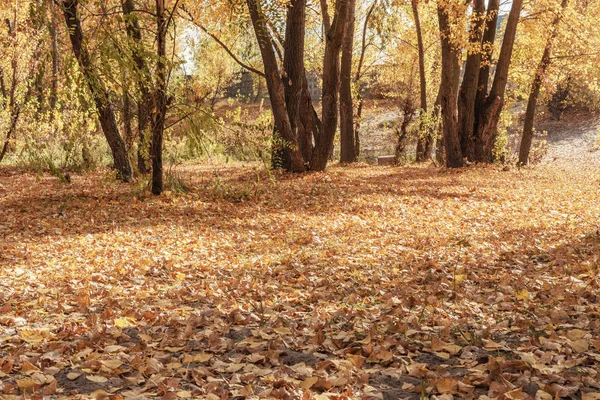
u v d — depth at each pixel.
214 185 14.90
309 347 3.78
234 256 7.48
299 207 12.20
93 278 6.02
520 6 21.67
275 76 17.42
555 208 12.19
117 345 3.76
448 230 9.47
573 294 5.05
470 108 22.64
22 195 13.02
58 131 19.17
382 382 3.23
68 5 12.16
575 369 3.37
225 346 3.79
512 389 3.04
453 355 3.70
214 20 16.33
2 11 18.59
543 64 23.75
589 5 24.53
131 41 10.75
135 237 8.70
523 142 24.73
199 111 11.80
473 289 5.60
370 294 5.54
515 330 4.14
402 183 16.83
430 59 32.62
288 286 5.85
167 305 4.94
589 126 41.00
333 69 18.50
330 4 23.08
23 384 3.01
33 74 18.27
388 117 45.16
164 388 3.05
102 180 14.84
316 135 22.52
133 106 15.49
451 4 19.58
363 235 9.04
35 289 5.62
